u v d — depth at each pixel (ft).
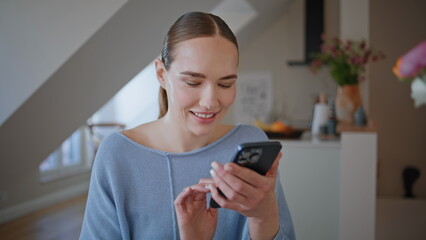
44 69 7.88
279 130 8.56
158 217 3.08
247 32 14.20
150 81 15.42
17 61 8.01
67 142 14.89
